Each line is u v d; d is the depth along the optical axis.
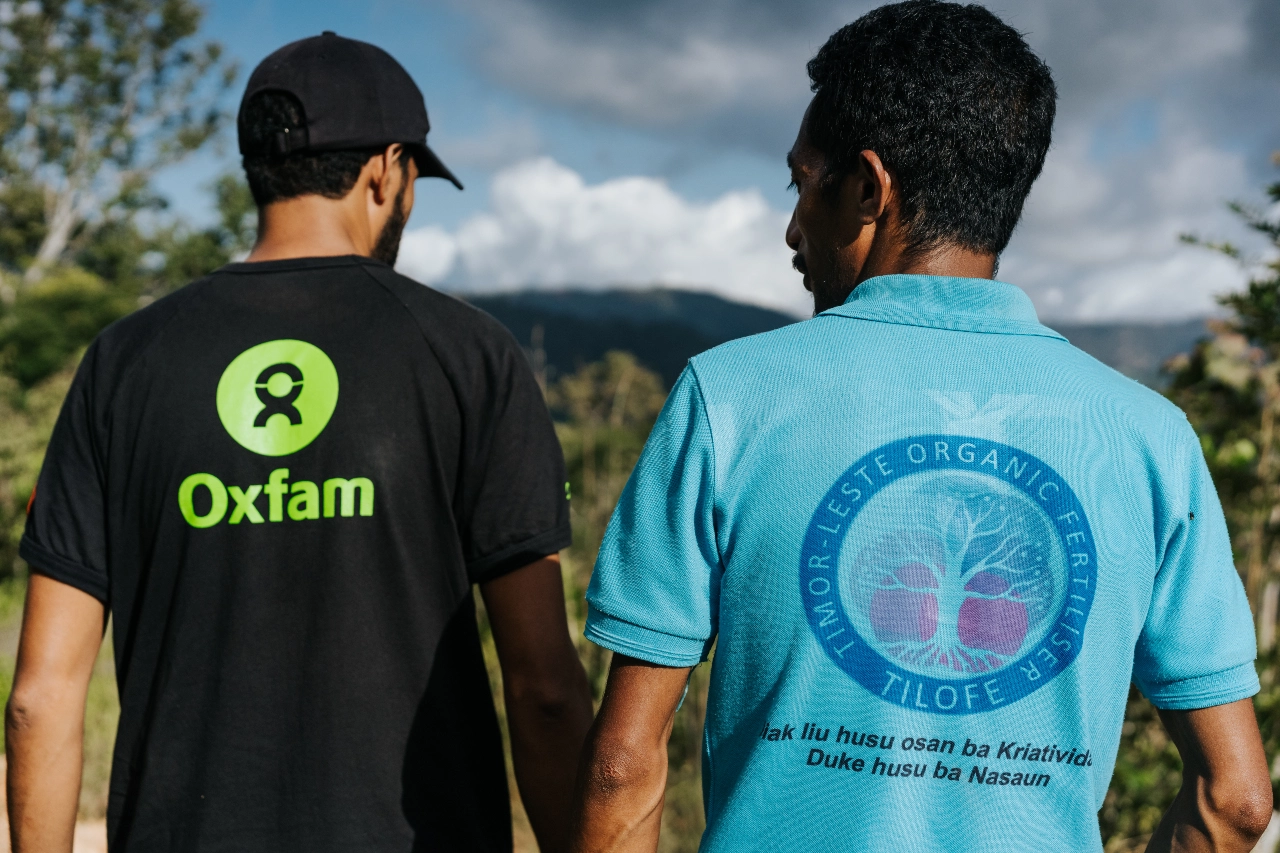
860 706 0.86
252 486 1.20
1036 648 0.86
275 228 1.31
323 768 1.18
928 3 0.99
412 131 1.37
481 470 1.27
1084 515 0.87
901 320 0.94
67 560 1.21
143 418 1.21
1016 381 0.91
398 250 1.43
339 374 1.23
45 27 27.91
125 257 28.36
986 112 0.94
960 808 0.85
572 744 1.30
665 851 3.33
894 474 0.88
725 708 0.92
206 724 1.18
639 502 0.95
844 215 1.00
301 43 1.35
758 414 0.91
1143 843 2.52
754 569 0.89
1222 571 0.93
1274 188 2.06
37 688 1.19
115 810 1.21
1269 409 2.47
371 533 1.22
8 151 28.08
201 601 1.20
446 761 1.23
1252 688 0.93
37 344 17.67
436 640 1.24
